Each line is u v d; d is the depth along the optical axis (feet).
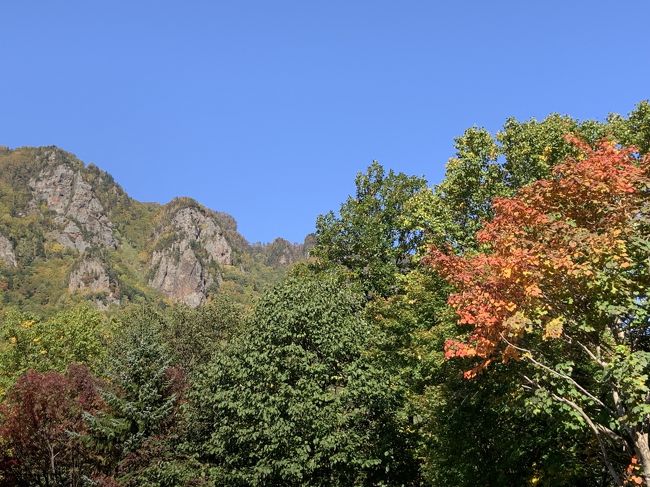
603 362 31.01
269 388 63.62
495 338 31.81
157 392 74.02
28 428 68.74
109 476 67.31
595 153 33.68
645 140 70.03
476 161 76.89
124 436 69.77
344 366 65.36
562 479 40.42
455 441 48.88
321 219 109.40
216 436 67.21
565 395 35.42
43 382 71.20
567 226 31.60
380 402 63.82
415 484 68.08
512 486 46.37
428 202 80.33
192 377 90.43
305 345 66.95
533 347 35.01
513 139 77.82
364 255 102.78
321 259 105.81
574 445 41.55
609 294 30.68
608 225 31.76
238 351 69.00
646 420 30.71
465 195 78.59
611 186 31.83
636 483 29.32
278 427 60.03
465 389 47.57
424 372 60.85
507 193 72.59
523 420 45.19
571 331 33.65
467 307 33.35
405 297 65.77
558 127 73.77
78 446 69.36
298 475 59.16
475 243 70.49
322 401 62.23
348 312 73.72
